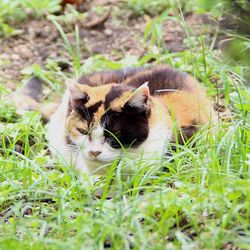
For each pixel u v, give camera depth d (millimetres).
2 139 10734
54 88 12250
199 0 12914
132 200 8227
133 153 9641
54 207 8680
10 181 8977
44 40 14180
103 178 9344
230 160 9000
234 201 7898
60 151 10016
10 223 8195
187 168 9039
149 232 7727
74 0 15031
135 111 9547
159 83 10625
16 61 13625
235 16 12031
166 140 9523
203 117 10344
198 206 7906
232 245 7477
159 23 12906
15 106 12070
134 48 13531
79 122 9664
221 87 11727
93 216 8000
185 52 12305
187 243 7359
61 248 7164
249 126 9555
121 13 14586
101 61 12602
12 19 14805
